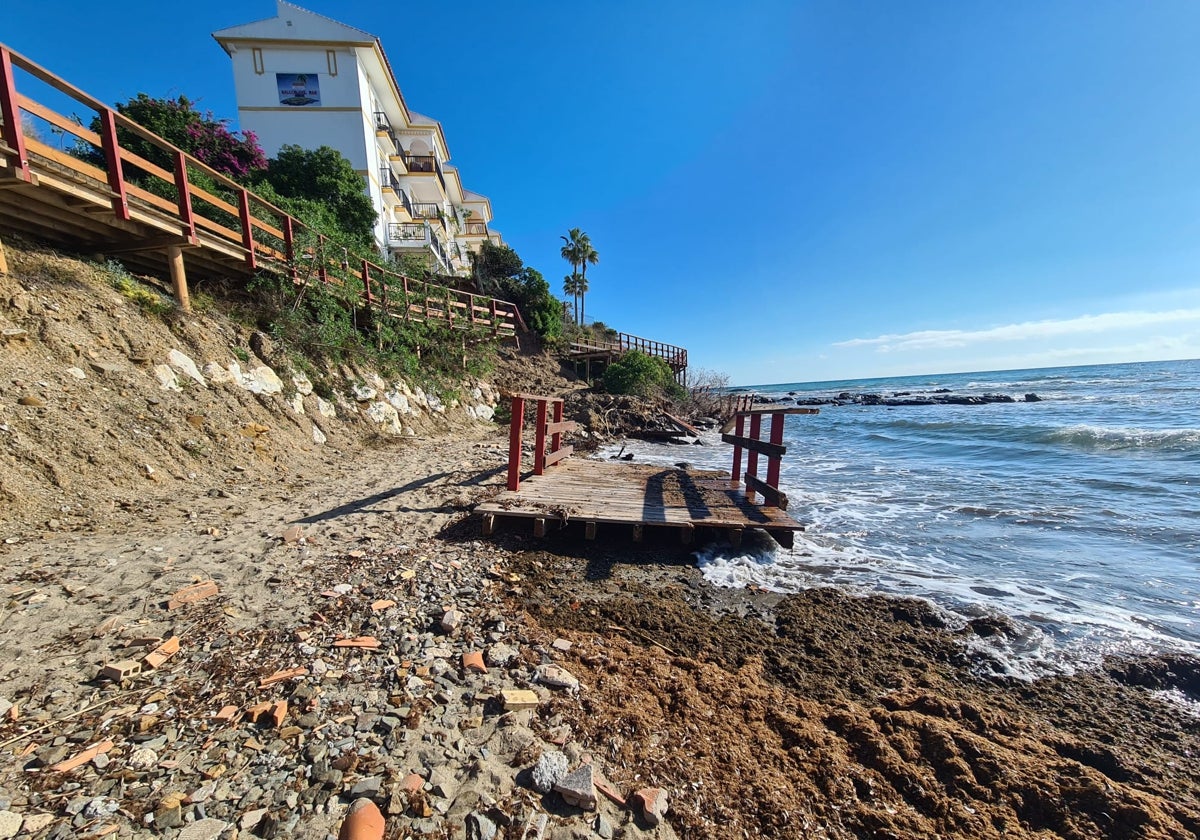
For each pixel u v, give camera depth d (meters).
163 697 2.35
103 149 5.84
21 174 4.80
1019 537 6.18
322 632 3.03
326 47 19.17
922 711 2.84
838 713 2.71
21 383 4.85
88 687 2.38
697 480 7.73
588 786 1.92
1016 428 16.47
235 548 4.23
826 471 11.05
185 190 6.88
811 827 1.94
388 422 10.44
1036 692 3.12
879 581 4.81
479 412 15.12
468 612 3.53
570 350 25.02
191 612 3.15
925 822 2.02
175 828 1.67
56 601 3.12
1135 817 2.05
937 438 16.58
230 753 2.03
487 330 16.88
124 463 5.17
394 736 2.18
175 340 6.85
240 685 2.47
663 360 28.36
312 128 19.48
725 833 1.87
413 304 13.56
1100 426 16.11
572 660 3.01
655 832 1.84
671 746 2.30
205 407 6.61
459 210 34.34
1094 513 7.18
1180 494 8.17
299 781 1.91
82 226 6.37
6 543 3.72
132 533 4.32
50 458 4.58
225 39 18.44
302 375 8.73
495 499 5.75
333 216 14.98
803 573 4.99
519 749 2.15
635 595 4.30
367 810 1.75
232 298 8.59
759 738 2.46
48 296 5.69
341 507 5.68
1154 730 2.79
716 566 5.05
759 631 3.80
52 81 5.18
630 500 6.21
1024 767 2.34
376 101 22.05
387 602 3.47
